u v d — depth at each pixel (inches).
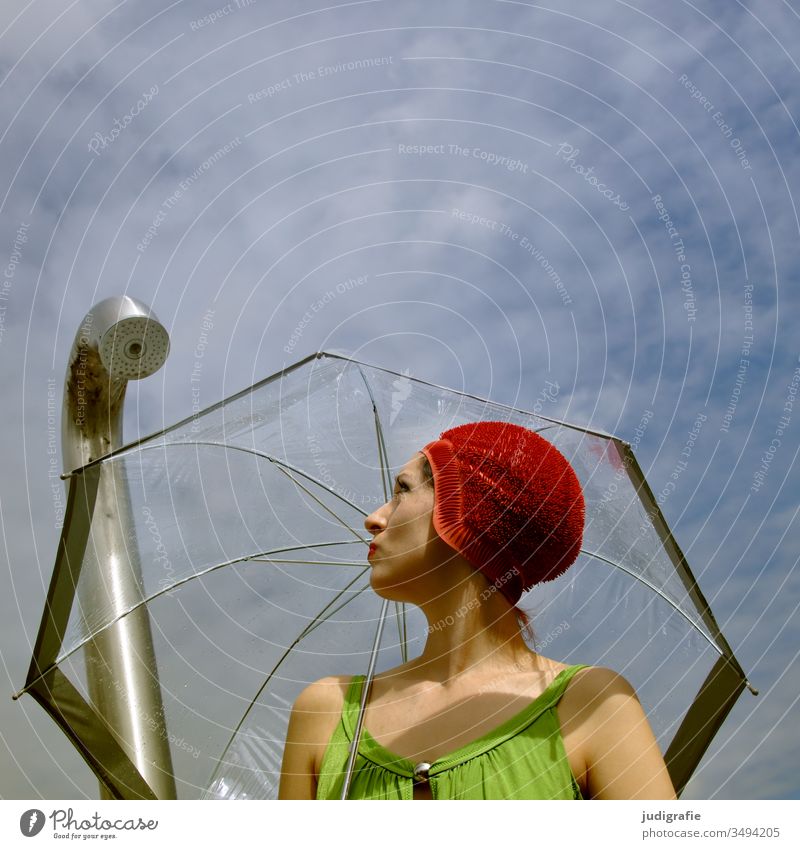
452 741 70.4
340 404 108.4
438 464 78.1
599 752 69.0
